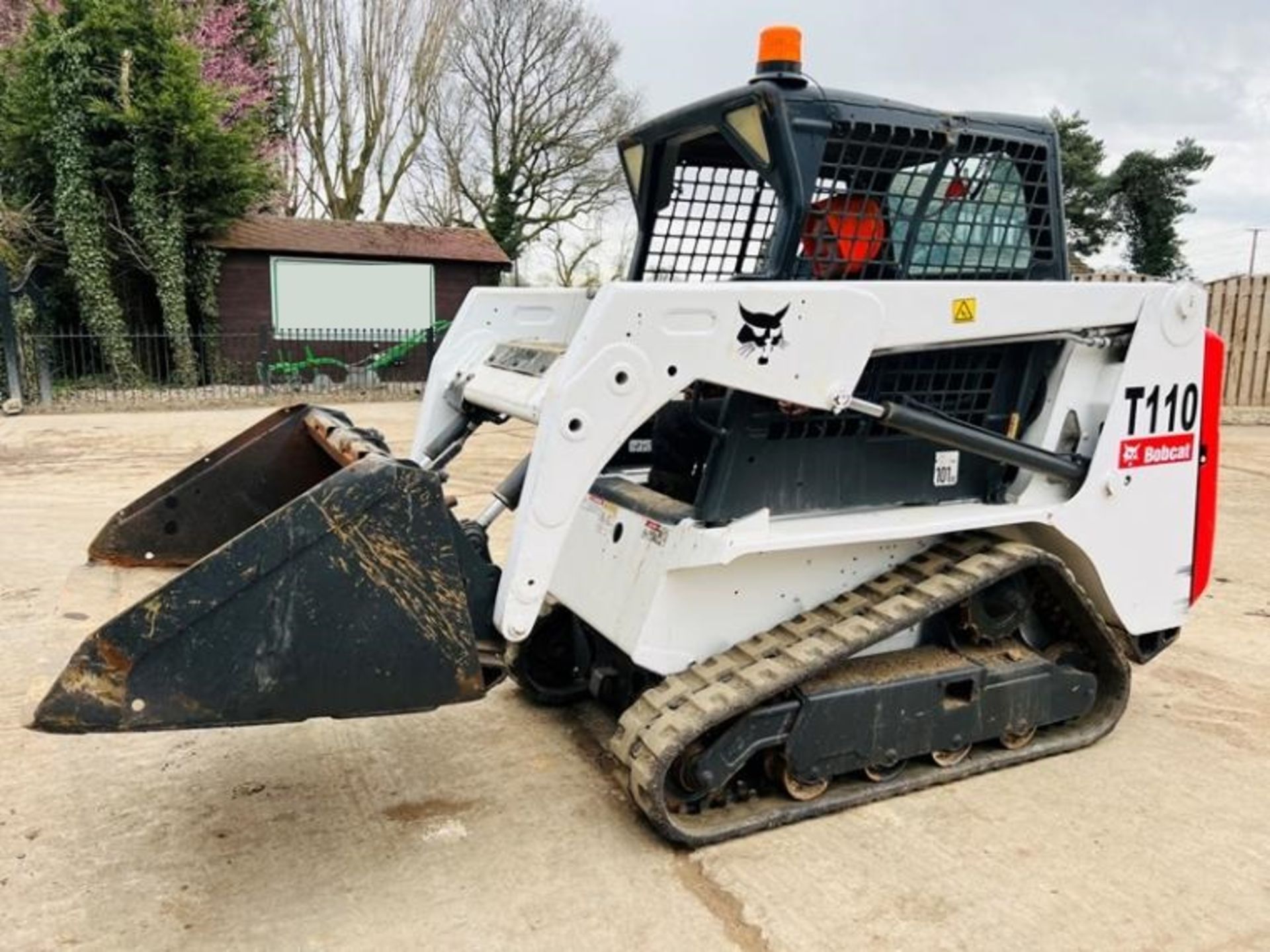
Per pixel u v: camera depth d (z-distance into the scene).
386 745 3.41
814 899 2.51
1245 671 4.10
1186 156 20.44
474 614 2.65
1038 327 3.09
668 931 2.38
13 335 13.17
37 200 16.91
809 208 2.79
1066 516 3.28
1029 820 2.90
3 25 17.59
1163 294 3.32
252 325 18.14
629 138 3.39
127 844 2.77
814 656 2.79
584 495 2.61
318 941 2.34
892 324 2.85
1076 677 3.30
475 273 19.73
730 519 2.91
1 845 2.76
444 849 2.75
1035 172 3.18
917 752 3.03
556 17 25.91
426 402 3.70
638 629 2.89
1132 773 3.19
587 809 2.98
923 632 3.25
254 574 2.23
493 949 2.32
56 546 5.88
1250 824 2.88
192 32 18.33
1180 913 2.46
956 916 2.44
